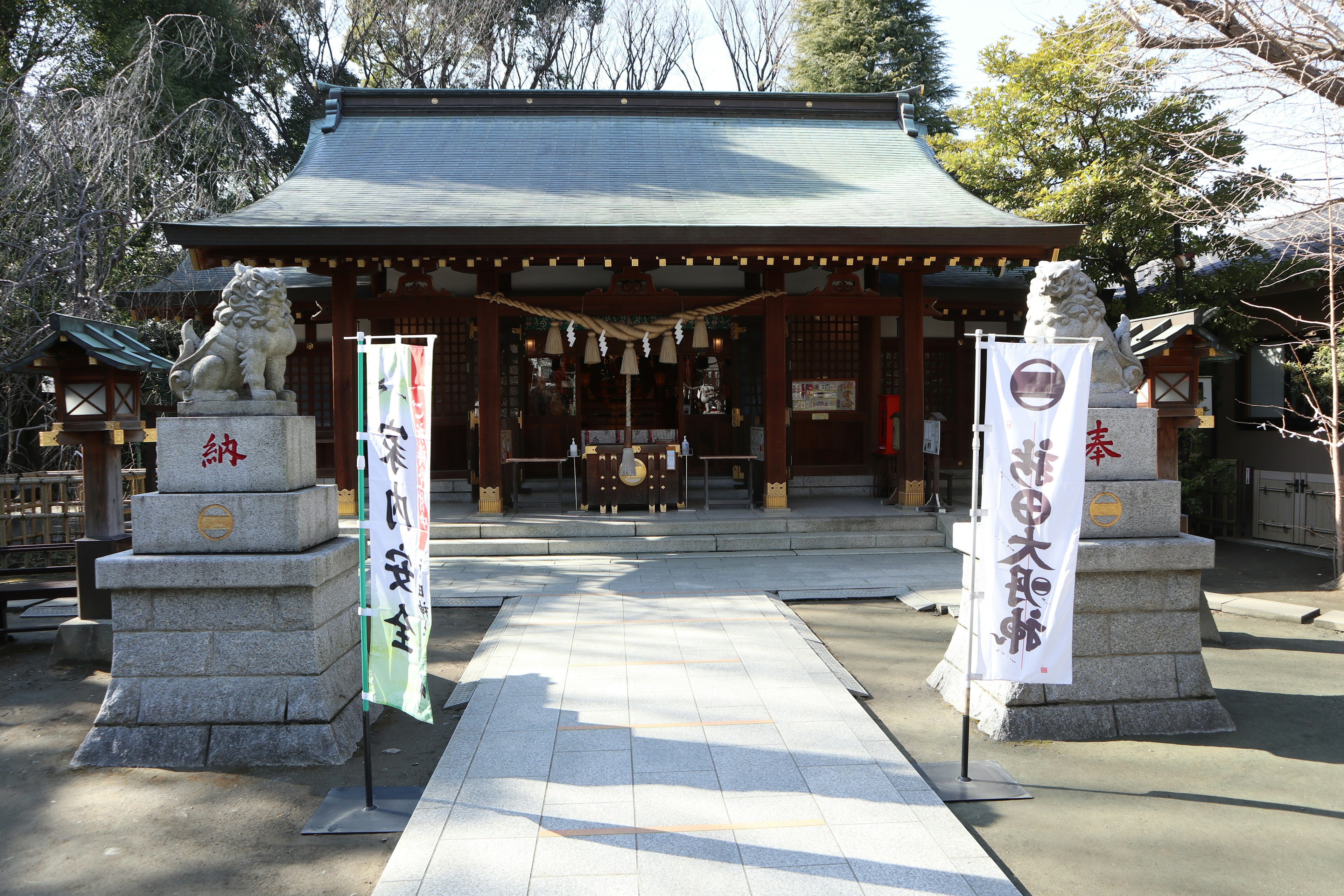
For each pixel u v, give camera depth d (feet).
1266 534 42.96
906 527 36.94
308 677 16.58
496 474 37.93
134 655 16.58
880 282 45.62
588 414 52.42
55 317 22.29
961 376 49.70
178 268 47.98
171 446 16.94
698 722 17.42
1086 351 15.51
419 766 16.34
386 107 48.96
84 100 43.60
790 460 41.01
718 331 48.47
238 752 16.28
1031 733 17.26
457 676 21.59
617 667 20.86
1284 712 18.95
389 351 14.80
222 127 52.19
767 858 12.32
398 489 14.69
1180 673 17.83
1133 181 39.19
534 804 13.99
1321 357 35.68
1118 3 32.35
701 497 44.11
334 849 13.25
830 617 26.66
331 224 34.09
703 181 42.34
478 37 93.86
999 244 34.50
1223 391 46.75
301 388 46.70
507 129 48.14
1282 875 12.38
